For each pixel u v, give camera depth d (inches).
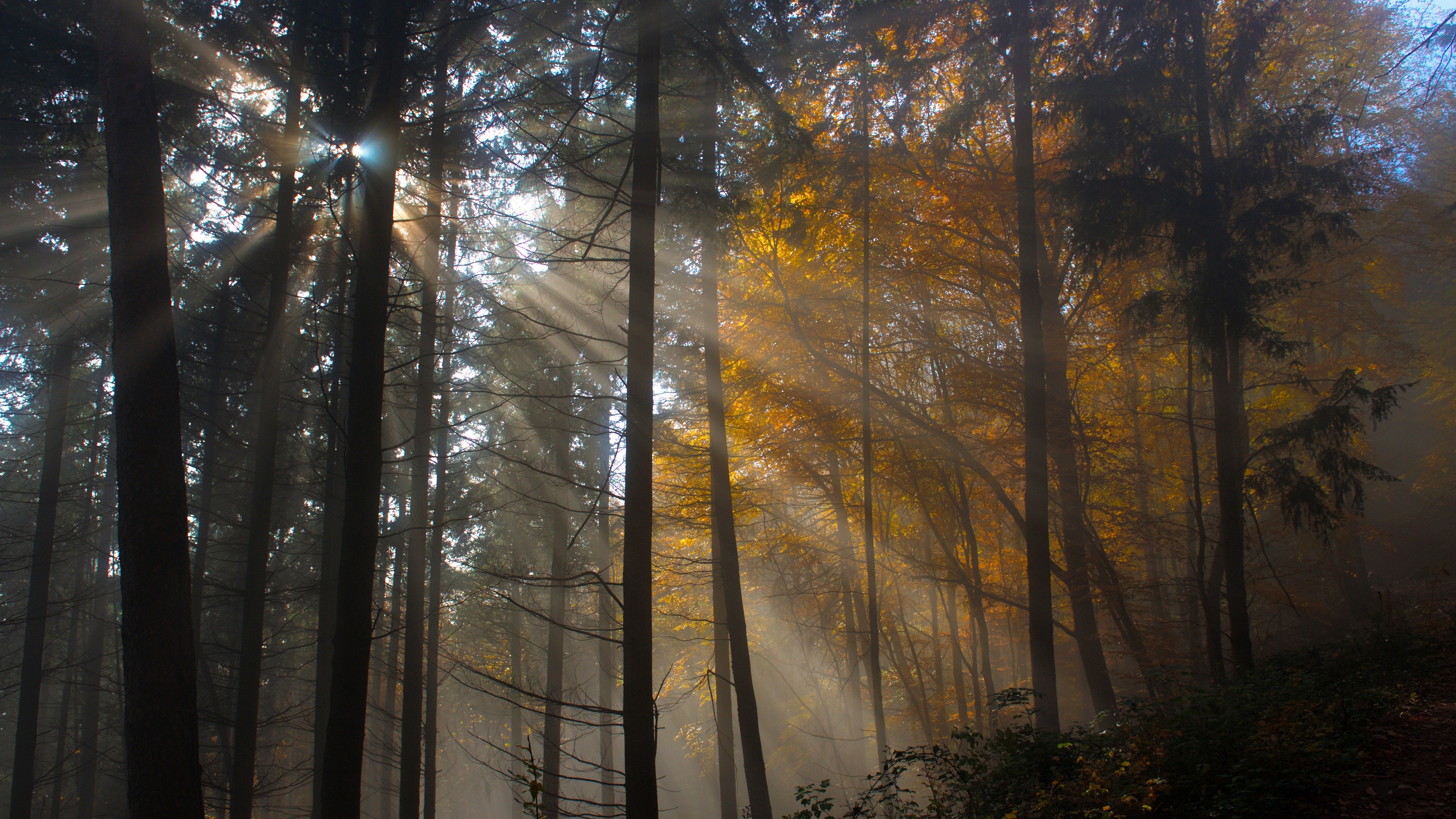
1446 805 222.2
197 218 536.4
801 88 530.9
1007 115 567.5
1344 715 298.8
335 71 426.9
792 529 691.4
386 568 799.1
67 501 677.3
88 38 408.2
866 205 534.6
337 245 536.1
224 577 728.3
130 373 251.1
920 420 570.6
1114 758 291.0
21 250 490.9
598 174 454.6
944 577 664.4
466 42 425.1
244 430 650.2
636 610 298.7
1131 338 550.3
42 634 536.7
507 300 607.2
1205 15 502.0
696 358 581.9
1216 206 469.4
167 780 232.5
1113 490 652.1
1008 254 545.3
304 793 906.1
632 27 404.5
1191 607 674.8
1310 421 451.8
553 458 693.9
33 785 518.9
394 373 615.2
